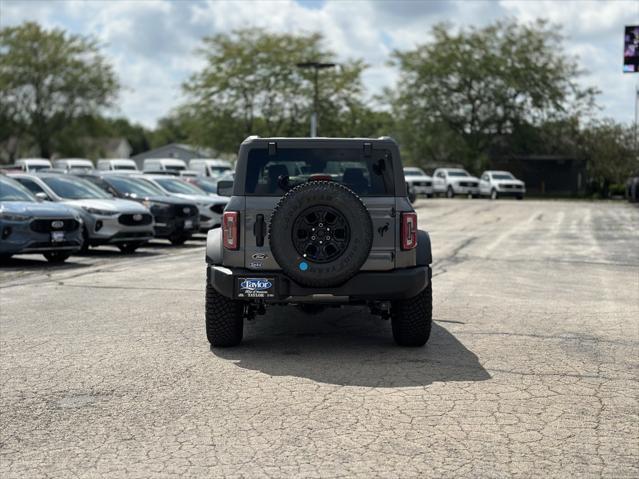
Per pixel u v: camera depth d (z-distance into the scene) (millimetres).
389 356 7445
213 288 7613
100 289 11883
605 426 5316
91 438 5098
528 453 4793
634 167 63094
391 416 5539
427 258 7621
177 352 7613
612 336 8398
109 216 17562
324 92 57031
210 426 5332
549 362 7184
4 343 7996
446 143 68312
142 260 16500
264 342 8117
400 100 67688
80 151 77938
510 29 66250
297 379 6582
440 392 6164
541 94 65438
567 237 22859
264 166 7602
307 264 6973
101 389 6273
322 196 6945
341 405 5812
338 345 7969
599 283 12789
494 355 7473
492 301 10805
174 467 4578
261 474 4461
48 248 15234
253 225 7348
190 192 23016
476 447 4902
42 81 74688
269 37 57938
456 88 66812
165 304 10445
